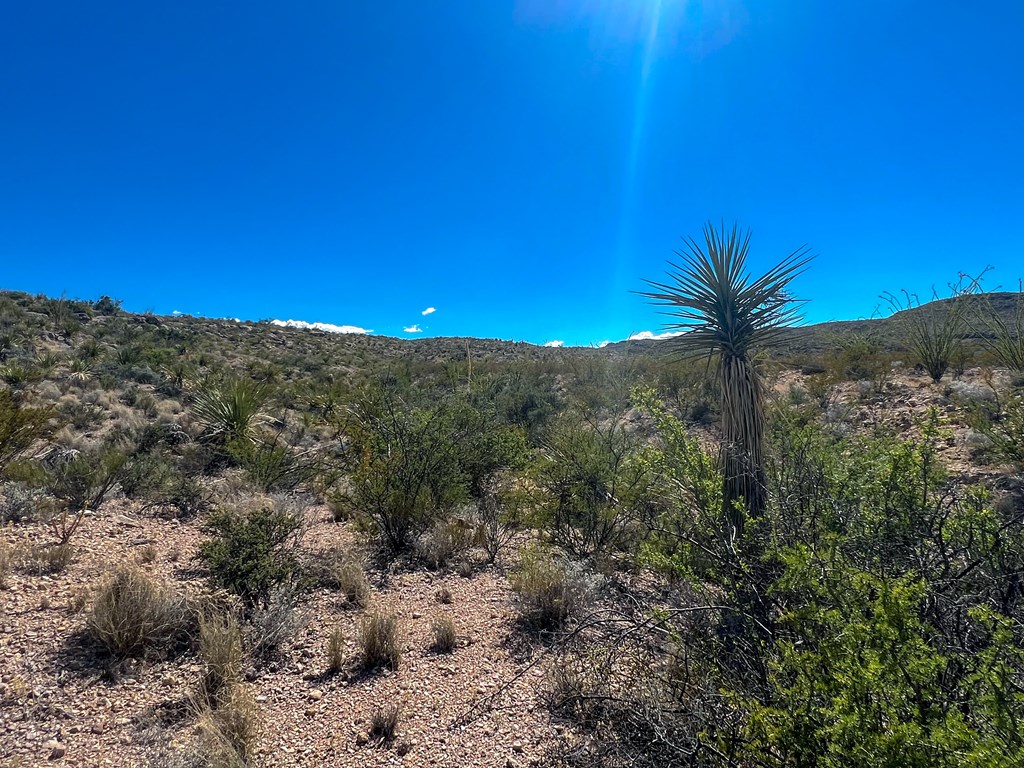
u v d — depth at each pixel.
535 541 6.90
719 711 2.54
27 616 4.36
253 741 3.17
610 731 2.96
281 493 9.43
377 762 3.10
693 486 3.70
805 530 3.26
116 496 8.45
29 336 24.23
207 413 13.96
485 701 3.67
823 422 9.27
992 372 11.30
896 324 14.13
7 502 7.10
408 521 7.08
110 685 3.66
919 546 2.90
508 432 9.73
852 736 1.79
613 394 15.15
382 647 4.20
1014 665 1.94
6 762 2.92
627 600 4.34
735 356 4.96
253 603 4.87
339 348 41.94
